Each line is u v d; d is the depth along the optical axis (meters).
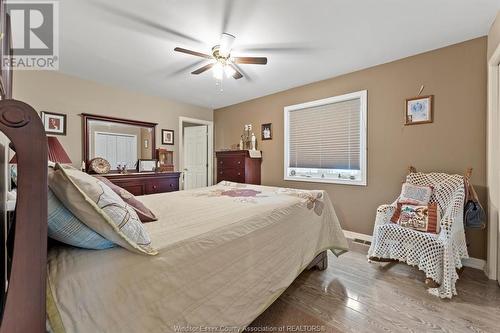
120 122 3.73
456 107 2.43
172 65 2.88
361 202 3.13
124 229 0.88
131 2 1.76
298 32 2.19
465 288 1.90
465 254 2.10
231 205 1.75
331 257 2.55
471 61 2.34
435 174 2.42
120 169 3.67
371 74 3.01
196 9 1.85
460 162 2.41
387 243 2.16
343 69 3.08
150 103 4.14
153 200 1.99
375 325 1.48
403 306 1.67
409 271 2.19
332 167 3.44
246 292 1.31
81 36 2.21
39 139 0.66
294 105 3.80
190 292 1.03
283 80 3.47
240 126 4.70
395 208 2.34
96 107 3.47
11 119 0.62
